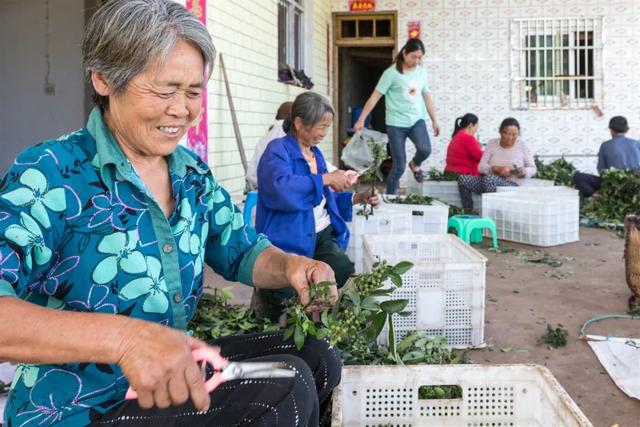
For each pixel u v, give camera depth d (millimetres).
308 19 11797
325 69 13242
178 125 1725
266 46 9172
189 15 1667
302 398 1818
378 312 2254
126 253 1708
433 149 13758
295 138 4109
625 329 4547
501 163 9062
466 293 4090
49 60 7703
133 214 1723
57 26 7633
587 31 13289
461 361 3732
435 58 13547
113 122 1736
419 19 13484
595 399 3426
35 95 7785
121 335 1399
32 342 1392
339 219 4457
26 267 1537
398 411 2564
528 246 7680
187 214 1870
